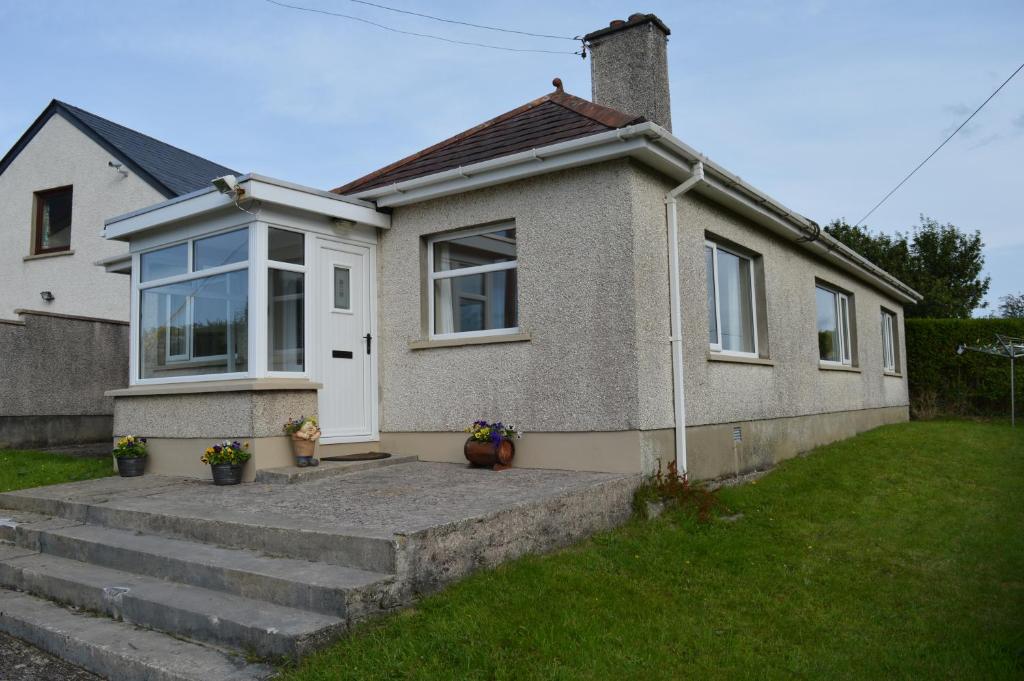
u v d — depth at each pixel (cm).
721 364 868
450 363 820
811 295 1201
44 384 1146
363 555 445
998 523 702
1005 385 1797
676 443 747
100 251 1519
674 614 455
